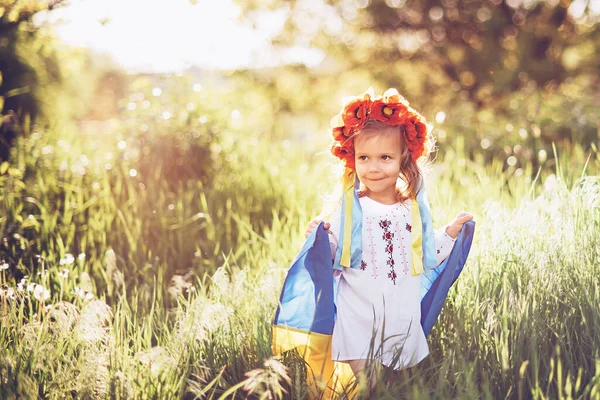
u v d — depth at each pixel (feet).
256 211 18.58
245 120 24.70
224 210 18.40
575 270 10.39
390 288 9.51
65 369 8.90
